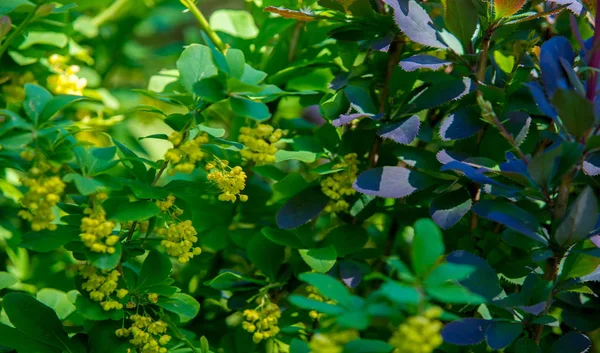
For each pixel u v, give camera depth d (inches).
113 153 41.0
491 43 45.6
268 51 49.9
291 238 45.2
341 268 44.8
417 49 46.1
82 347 42.9
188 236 42.1
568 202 45.9
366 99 44.4
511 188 41.0
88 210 40.9
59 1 47.9
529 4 45.8
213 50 41.2
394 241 48.0
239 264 48.7
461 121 43.3
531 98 43.7
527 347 41.6
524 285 41.5
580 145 39.8
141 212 41.4
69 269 48.7
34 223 40.3
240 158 46.9
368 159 46.3
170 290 42.5
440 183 43.6
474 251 44.6
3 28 42.3
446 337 40.9
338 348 37.0
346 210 46.1
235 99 41.6
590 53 40.5
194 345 44.9
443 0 43.1
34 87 40.9
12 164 41.7
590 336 47.1
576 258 41.0
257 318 44.0
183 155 41.8
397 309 37.7
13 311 42.6
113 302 41.8
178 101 42.8
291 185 45.5
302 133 48.6
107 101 49.1
